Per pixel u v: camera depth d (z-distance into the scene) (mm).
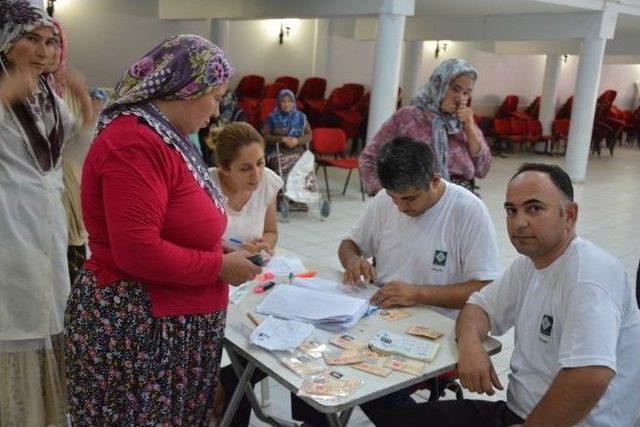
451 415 1659
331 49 11203
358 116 10055
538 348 1501
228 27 9742
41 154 1901
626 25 9719
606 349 1312
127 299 1373
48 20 1873
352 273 2016
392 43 6633
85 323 1392
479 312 1666
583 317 1352
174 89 1333
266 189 2311
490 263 1923
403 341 1602
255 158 2109
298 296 1822
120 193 1266
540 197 1417
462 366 1504
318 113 10234
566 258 1461
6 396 1947
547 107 12195
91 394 1431
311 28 11023
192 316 1435
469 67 2605
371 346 1563
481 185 8195
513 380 1556
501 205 7020
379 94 6754
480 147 2730
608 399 1415
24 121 1849
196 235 1396
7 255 1848
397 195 1879
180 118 1393
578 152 8633
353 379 1408
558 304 1451
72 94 2119
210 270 1391
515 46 12250
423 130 2674
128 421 1430
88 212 1364
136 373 1403
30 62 1851
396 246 2043
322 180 7855
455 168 2727
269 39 10656
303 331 1618
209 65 1345
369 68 11734
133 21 9367
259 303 1824
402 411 1719
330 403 1311
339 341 1590
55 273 1985
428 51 12172
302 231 5469
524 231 1437
